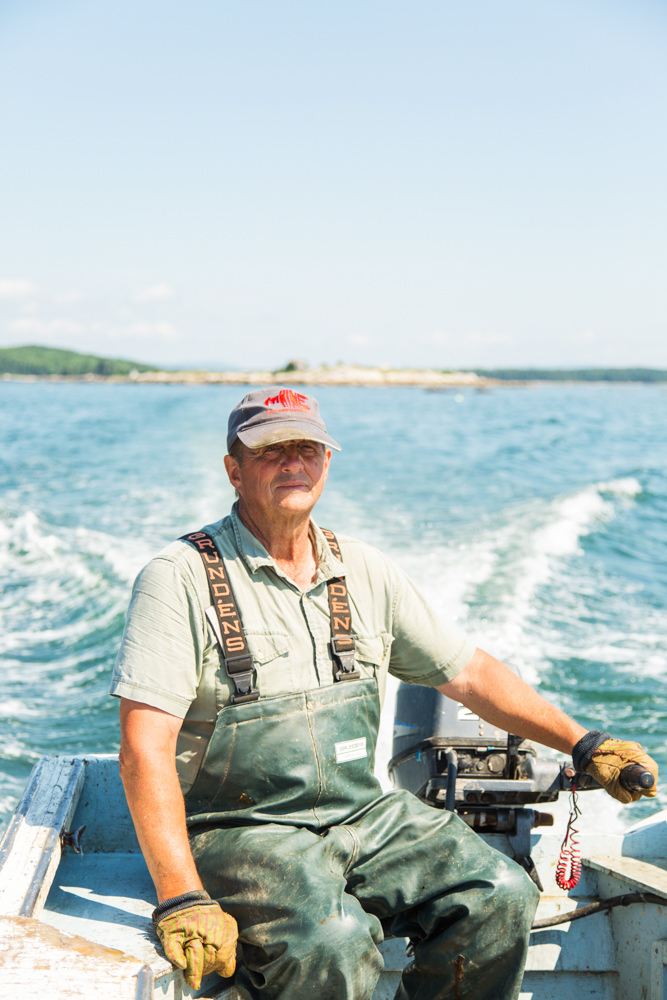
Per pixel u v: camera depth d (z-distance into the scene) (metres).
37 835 2.14
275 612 2.04
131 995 1.46
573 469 24.67
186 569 2.03
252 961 1.87
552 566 11.12
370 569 2.22
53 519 14.09
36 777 2.47
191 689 1.97
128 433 34.09
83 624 8.54
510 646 7.74
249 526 2.16
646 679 6.98
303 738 1.99
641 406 81.94
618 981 2.42
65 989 1.47
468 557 11.24
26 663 7.51
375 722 2.15
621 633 8.30
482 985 1.98
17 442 31.12
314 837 1.96
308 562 2.20
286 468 2.09
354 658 2.10
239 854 1.89
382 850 2.03
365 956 1.81
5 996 1.44
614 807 4.91
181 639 1.97
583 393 148.50
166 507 15.40
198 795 2.04
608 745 2.21
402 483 19.62
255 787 1.99
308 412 2.16
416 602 2.29
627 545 13.16
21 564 11.06
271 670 2.00
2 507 14.94
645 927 2.30
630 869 2.40
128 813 2.56
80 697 6.71
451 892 1.97
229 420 2.24
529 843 2.53
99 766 2.57
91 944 1.61
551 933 2.42
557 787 2.44
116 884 2.21
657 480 21.64
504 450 30.25
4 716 6.28
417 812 2.12
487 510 15.77
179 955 1.72
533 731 2.28
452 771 2.42
